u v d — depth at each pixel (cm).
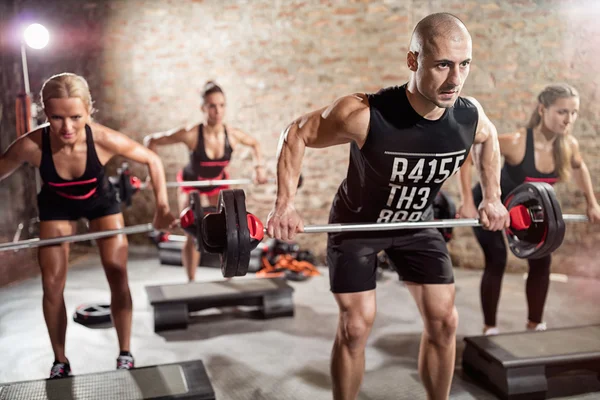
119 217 274
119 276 264
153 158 268
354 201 210
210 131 423
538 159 304
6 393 228
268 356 306
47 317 256
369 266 207
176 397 225
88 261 534
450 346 209
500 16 455
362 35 508
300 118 198
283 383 273
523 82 458
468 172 292
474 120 191
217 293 359
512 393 249
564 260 466
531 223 222
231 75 545
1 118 530
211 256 509
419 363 218
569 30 438
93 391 230
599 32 427
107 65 575
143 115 575
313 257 516
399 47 501
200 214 276
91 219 273
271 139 543
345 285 205
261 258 495
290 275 469
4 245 242
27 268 497
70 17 571
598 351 259
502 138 307
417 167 190
